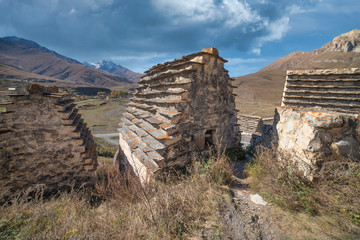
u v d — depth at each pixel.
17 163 4.64
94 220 2.93
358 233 2.14
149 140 5.09
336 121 3.03
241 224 2.57
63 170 5.08
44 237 2.37
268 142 5.68
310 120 3.27
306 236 2.21
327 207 2.58
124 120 8.57
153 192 3.69
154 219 2.54
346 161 2.99
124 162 8.25
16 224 2.70
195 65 5.20
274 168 3.42
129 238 2.32
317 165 3.09
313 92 6.23
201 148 5.68
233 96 6.79
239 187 3.95
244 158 6.51
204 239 2.29
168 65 6.23
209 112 5.79
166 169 4.66
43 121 4.76
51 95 4.76
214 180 3.85
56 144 4.94
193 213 2.80
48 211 3.20
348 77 5.66
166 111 5.21
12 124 4.52
